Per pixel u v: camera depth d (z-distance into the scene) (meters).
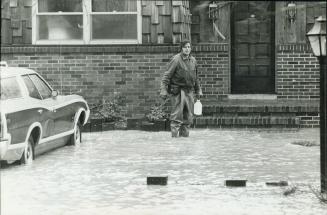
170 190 11.02
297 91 21.16
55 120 15.14
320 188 10.76
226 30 21.22
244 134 18.61
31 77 14.68
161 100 20.62
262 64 21.84
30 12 20.83
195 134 18.72
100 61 20.77
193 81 17.95
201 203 10.01
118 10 20.91
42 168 13.23
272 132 19.03
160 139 17.73
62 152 15.47
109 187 11.30
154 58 20.61
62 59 20.84
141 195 10.62
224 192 10.85
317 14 20.80
